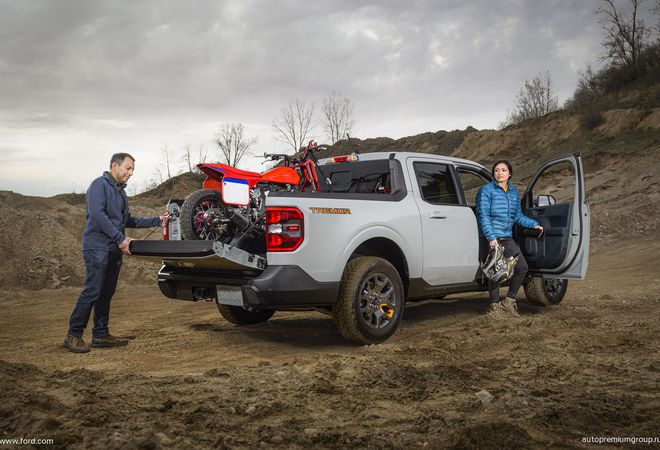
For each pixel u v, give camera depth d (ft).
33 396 10.40
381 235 17.81
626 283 30.55
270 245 15.84
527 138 114.21
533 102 163.84
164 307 27.04
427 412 10.50
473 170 23.03
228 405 10.69
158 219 19.15
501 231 21.03
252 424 9.77
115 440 8.21
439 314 23.36
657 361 14.26
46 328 21.59
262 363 14.89
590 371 13.60
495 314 20.83
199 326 21.22
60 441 8.38
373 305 17.34
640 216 56.08
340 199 17.11
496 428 9.11
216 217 17.63
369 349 16.15
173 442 8.58
